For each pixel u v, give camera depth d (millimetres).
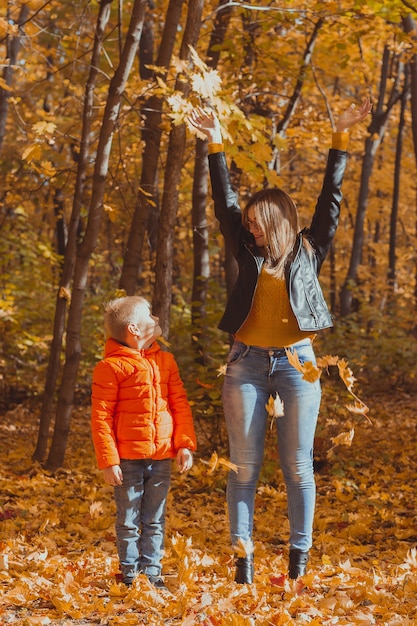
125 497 3758
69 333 7781
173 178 6840
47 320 13766
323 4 7914
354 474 7703
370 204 22875
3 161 15727
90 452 9109
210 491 6910
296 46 12359
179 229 16797
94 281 21297
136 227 8031
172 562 4453
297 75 9984
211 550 4918
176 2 7344
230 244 3863
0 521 5734
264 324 3627
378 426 10734
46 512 6016
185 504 6551
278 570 4242
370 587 3805
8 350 13156
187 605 3479
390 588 3896
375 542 5438
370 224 28344
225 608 3404
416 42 8484
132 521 3773
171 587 3879
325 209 3854
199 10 6812
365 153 17172
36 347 12922
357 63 12102
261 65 9820
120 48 7891
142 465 3793
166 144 11391
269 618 3256
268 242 3674
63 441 7848
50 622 3369
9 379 13305
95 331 14039
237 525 3695
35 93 13492
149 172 8000
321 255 3826
